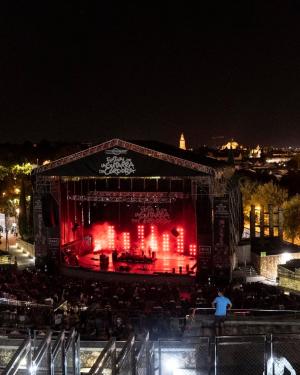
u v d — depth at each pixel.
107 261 63.19
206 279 59.31
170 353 18.33
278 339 18.17
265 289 45.38
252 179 138.25
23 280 48.66
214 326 19.66
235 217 67.06
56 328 29.80
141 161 61.06
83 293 43.28
